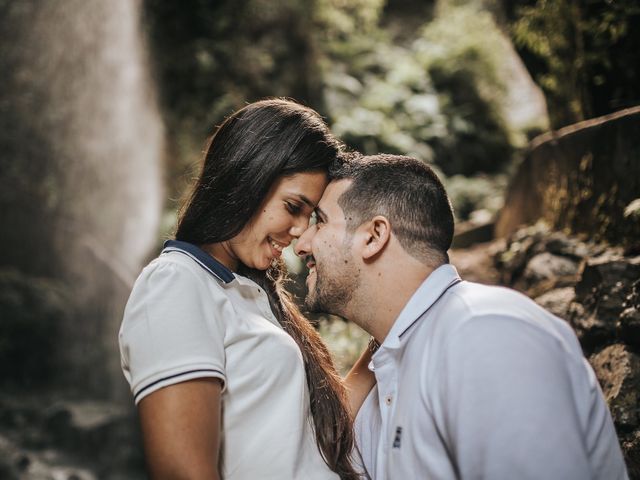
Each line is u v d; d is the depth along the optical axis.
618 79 3.09
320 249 1.32
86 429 5.61
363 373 1.57
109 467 5.43
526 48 4.14
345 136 9.46
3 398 6.54
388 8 12.98
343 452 1.38
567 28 3.38
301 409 1.27
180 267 1.22
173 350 1.12
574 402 1.04
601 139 2.82
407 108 10.41
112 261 7.94
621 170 2.62
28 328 7.00
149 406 1.11
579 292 2.21
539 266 2.96
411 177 1.28
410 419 1.16
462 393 1.03
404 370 1.21
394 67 11.20
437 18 12.55
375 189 1.28
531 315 1.09
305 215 1.34
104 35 8.88
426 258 1.26
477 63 11.18
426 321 1.21
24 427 5.96
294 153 1.29
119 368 6.88
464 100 11.07
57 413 5.88
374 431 1.41
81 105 8.73
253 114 1.30
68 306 7.49
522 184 4.28
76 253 8.20
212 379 1.14
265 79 9.62
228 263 1.38
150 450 1.10
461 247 5.27
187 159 8.68
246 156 1.28
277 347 1.26
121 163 8.71
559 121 4.05
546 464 0.94
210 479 1.08
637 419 1.66
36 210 8.43
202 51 9.23
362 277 1.30
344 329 3.25
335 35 11.34
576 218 3.14
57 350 7.21
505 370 1.00
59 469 5.26
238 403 1.21
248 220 1.30
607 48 3.02
